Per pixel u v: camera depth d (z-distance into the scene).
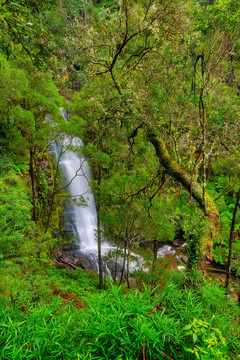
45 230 8.45
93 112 6.40
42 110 6.81
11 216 3.41
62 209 11.40
